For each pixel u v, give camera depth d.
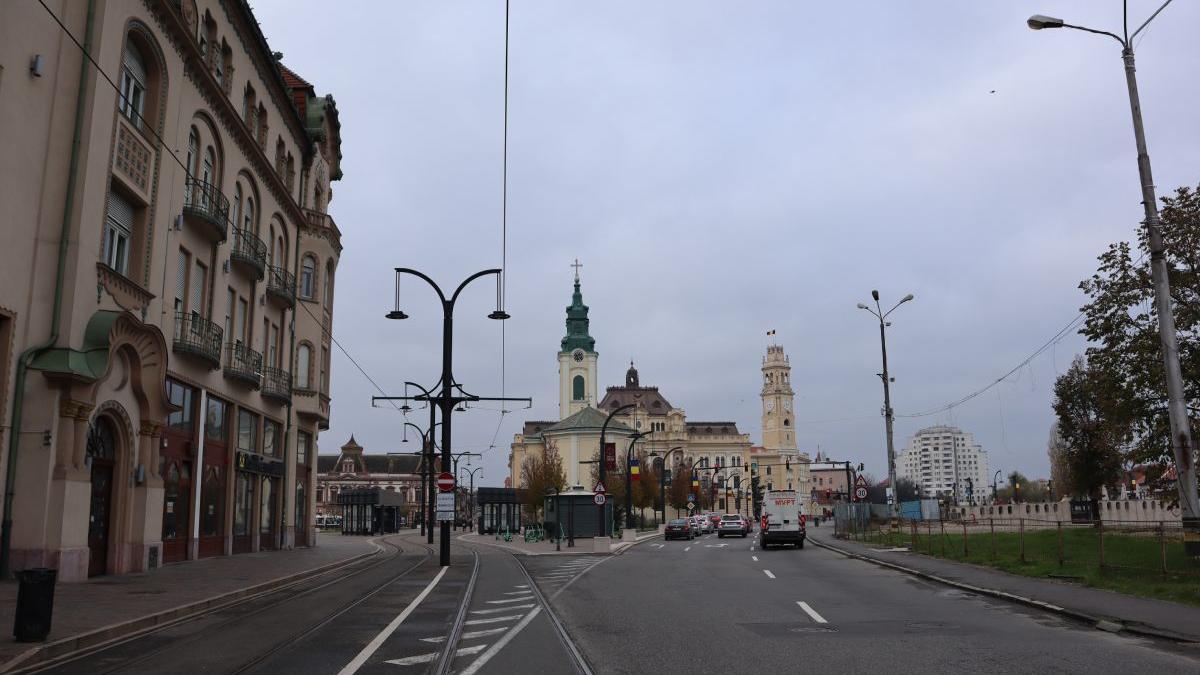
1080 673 8.89
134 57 22.23
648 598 17.05
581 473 114.69
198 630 12.57
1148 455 24.61
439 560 30.06
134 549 22.23
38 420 18.00
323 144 42.78
